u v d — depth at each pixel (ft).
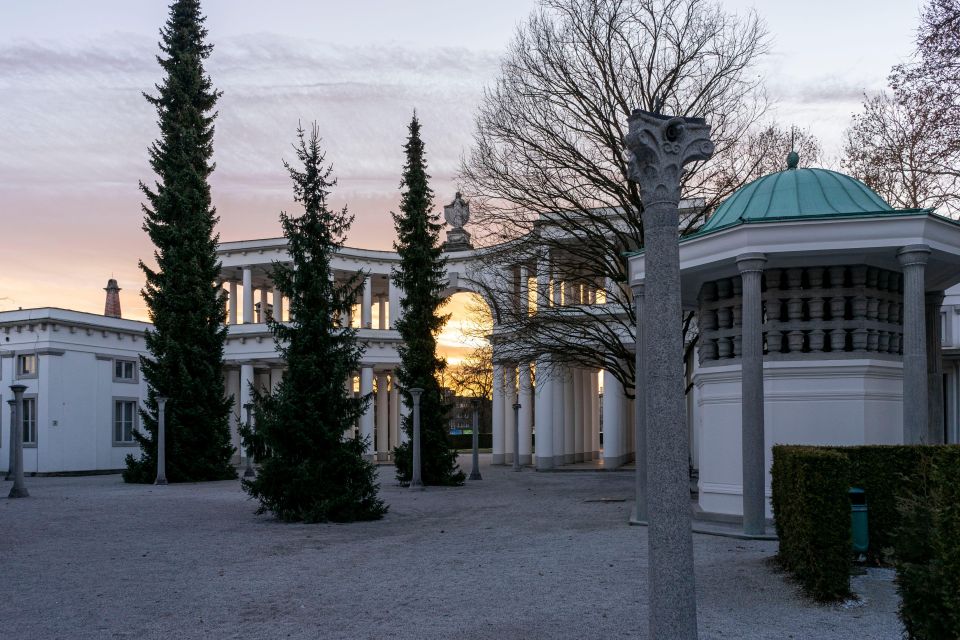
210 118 114.42
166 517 61.72
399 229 105.19
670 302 19.02
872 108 94.32
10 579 35.70
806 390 49.65
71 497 81.05
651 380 18.90
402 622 26.94
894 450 35.12
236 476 110.42
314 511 57.11
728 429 53.52
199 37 115.14
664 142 19.39
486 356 108.99
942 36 72.08
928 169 83.71
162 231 107.86
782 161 83.82
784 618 26.84
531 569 36.58
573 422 158.20
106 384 137.90
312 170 61.05
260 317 186.29
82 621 27.73
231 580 35.01
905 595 19.80
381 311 196.75
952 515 18.31
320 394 59.57
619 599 29.86
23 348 130.00
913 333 43.73
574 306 84.74
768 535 44.73
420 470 93.40
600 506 69.00
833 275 49.90
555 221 81.20
